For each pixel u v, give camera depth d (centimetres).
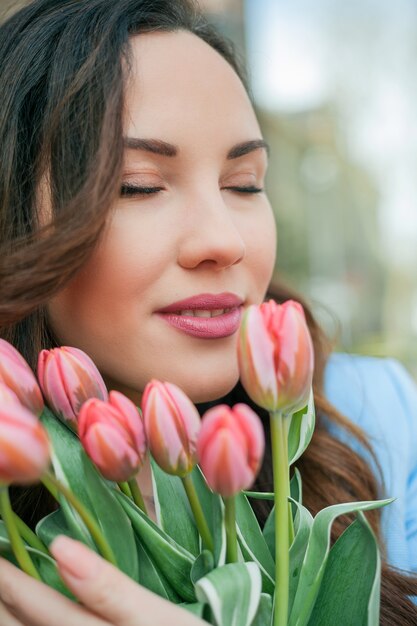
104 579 48
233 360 63
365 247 325
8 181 66
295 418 55
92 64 62
